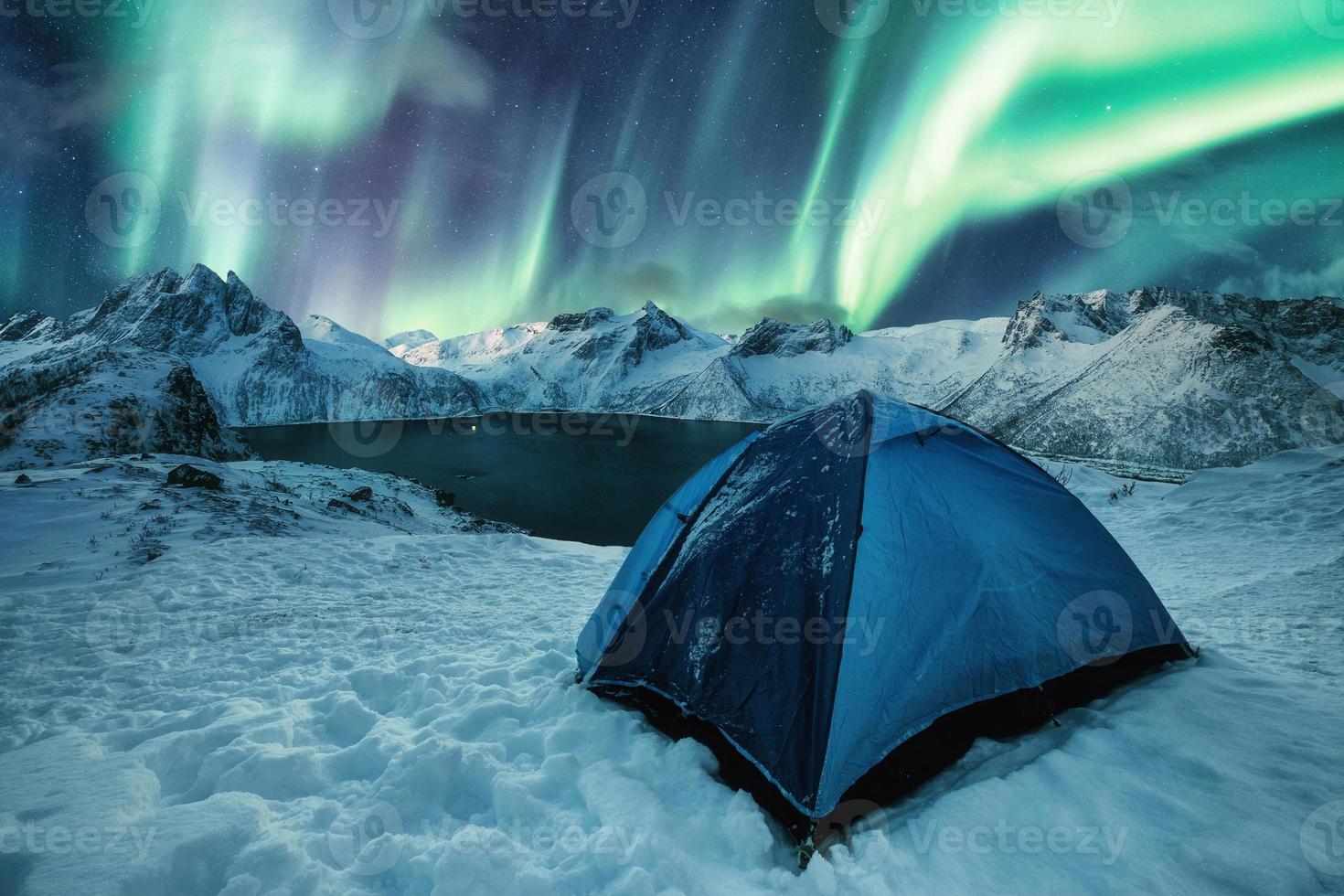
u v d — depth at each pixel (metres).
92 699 5.13
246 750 3.94
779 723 3.57
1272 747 3.52
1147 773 3.41
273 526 14.34
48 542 11.65
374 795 3.59
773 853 3.17
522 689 5.11
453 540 13.00
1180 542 11.20
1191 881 2.65
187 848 2.86
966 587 4.06
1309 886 2.54
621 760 3.93
